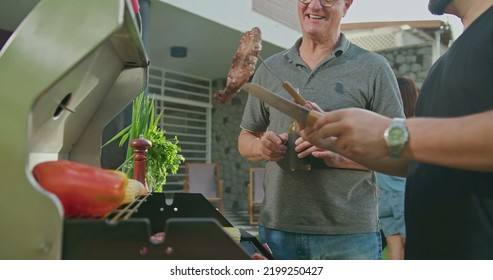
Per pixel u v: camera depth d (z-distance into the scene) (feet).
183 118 22.88
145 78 3.31
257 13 16.65
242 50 3.84
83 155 3.38
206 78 23.66
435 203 2.50
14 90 1.74
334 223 4.24
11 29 13.79
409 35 20.59
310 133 2.94
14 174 1.73
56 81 1.75
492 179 2.31
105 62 2.76
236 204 23.15
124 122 8.63
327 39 4.49
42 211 1.72
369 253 4.30
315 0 4.30
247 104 5.08
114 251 1.78
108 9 1.77
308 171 4.27
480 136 1.90
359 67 4.39
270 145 3.98
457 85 2.42
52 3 1.80
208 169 20.47
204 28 15.40
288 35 18.29
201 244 1.81
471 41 2.41
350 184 4.26
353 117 2.14
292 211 4.37
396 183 5.99
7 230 1.72
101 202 2.02
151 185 6.64
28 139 1.74
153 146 6.71
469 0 2.59
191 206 3.08
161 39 16.69
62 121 2.70
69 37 1.76
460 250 2.37
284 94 4.56
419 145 2.02
